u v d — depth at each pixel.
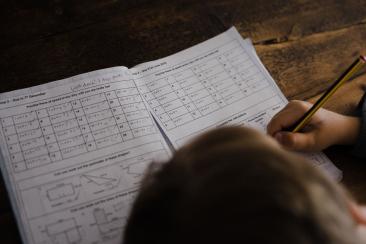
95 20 0.81
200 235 0.35
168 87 0.73
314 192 0.37
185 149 0.42
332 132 0.68
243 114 0.71
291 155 0.41
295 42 0.82
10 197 0.59
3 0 0.81
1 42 0.77
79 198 0.60
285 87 0.76
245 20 0.84
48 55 0.76
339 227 0.37
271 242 0.34
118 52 0.77
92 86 0.71
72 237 0.57
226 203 0.35
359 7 0.88
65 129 0.66
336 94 0.76
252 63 0.77
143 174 0.62
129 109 0.69
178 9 0.84
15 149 0.64
